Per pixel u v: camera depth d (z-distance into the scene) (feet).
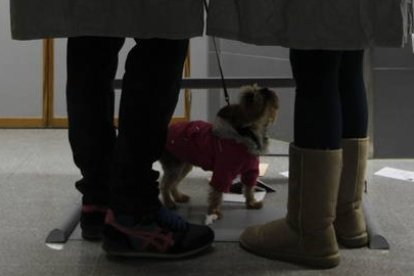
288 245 4.29
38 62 12.84
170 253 4.32
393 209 5.89
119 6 3.52
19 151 9.67
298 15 3.47
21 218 5.52
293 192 4.22
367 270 4.17
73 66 4.48
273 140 10.91
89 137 4.57
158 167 7.15
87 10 3.55
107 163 4.69
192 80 7.12
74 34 3.59
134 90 4.00
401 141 9.11
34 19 3.63
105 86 4.58
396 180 7.39
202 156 5.54
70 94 4.53
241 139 5.40
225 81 6.82
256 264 4.30
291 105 10.44
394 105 9.03
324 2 3.46
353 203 4.65
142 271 4.17
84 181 4.77
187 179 7.45
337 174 4.10
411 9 3.76
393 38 3.53
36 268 4.23
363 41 3.52
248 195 5.90
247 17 3.47
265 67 10.93
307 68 3.91
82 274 4.12
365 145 4.62
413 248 4.66
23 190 6.72
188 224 4.57
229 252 4.56
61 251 4.59
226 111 5.49
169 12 3.46
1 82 12.85
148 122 4.05
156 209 4.31
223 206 6.01
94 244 4.75
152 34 3.52
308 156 4.03
